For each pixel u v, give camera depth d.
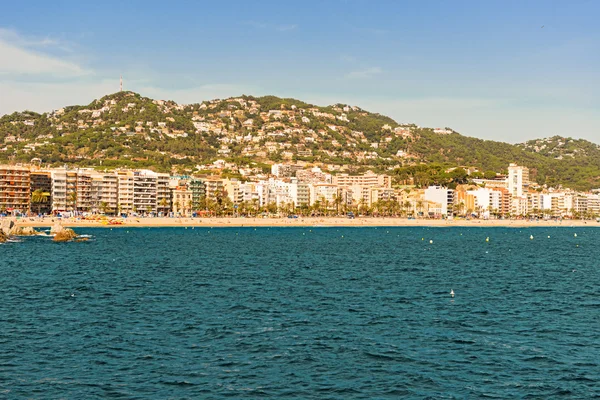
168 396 49.41
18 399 48.41
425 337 67.06
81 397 48.97
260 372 54.91
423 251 191.38
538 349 62.62
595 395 50.41
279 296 92.69
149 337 66.00
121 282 107.06
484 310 82.44
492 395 50.16
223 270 127.88
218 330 69.31
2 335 66.31
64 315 76.88
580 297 94.44
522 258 168.25
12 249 179.00
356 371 55.34
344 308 83.00
